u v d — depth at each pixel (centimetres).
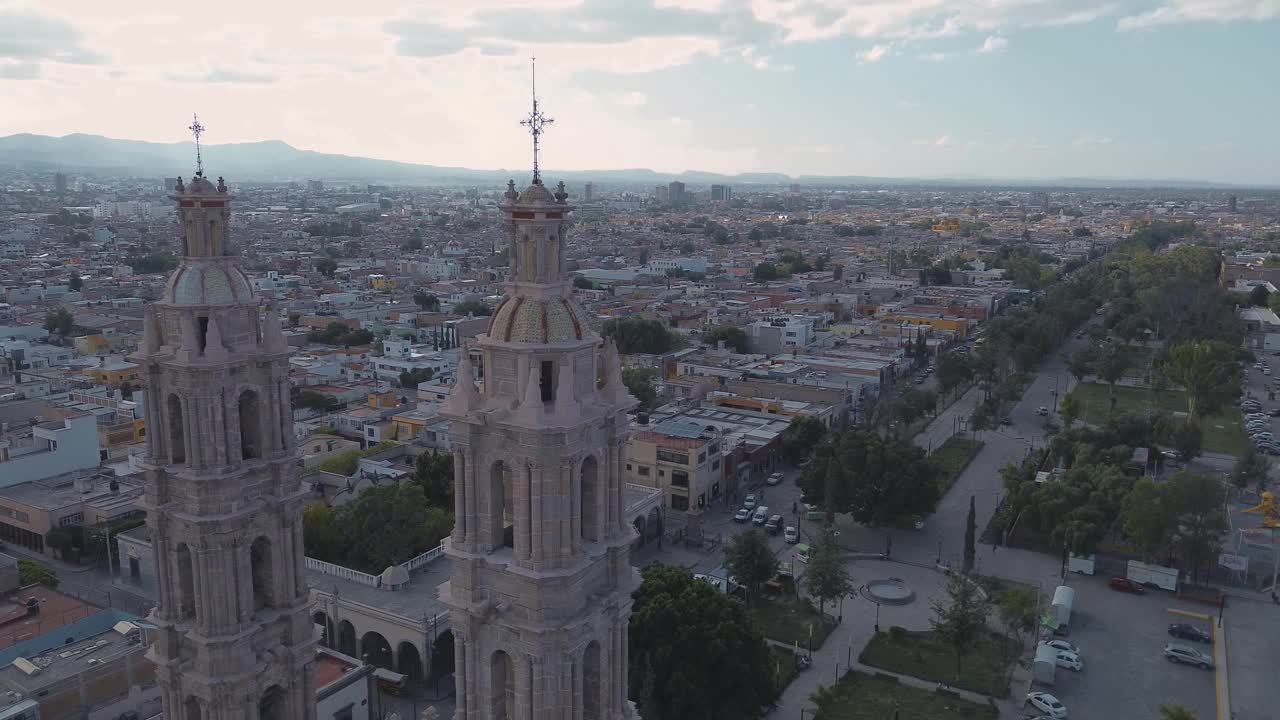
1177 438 17538
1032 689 10025
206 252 5378
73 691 8362
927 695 9875
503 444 4412
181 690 5550
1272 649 10994
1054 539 13600
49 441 15250
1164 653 10869
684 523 14862
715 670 8406
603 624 4725
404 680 9644
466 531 4575
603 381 4744
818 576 11325
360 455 15588
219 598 5369
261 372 5506
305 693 5838
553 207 4441
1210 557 12462
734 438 17262
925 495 14288
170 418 5378
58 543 13412
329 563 11150
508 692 4825
